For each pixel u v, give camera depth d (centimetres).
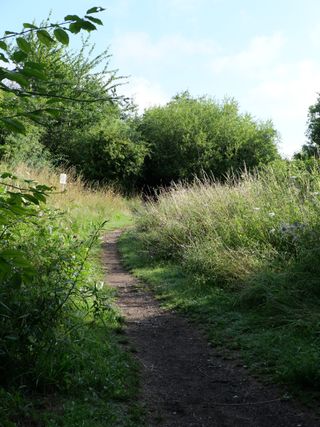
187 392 427
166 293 781
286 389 421
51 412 343
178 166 3155
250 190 998
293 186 874
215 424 367
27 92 218
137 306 727
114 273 973
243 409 393
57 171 2242
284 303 596
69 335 437
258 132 3300
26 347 384
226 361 502
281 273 652
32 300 417
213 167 3181
